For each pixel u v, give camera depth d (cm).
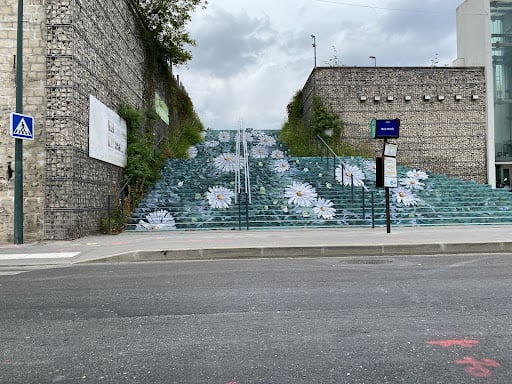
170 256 1105
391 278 788
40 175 1370
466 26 2878
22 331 516
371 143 2639
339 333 490
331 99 2650
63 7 1386
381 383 368
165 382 375
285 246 1136
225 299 646
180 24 2517
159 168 2228
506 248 1185
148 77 2341
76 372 399
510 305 599
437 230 1541
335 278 793
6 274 898
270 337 480
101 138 1605
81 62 1447
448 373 386
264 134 3134
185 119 3275
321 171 2250
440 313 562
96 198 1570
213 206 1852
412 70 2669
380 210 1848
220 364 411
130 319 555
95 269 949
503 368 396
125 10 1952
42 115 1377
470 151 2655
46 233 1355
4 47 1399
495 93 2706
